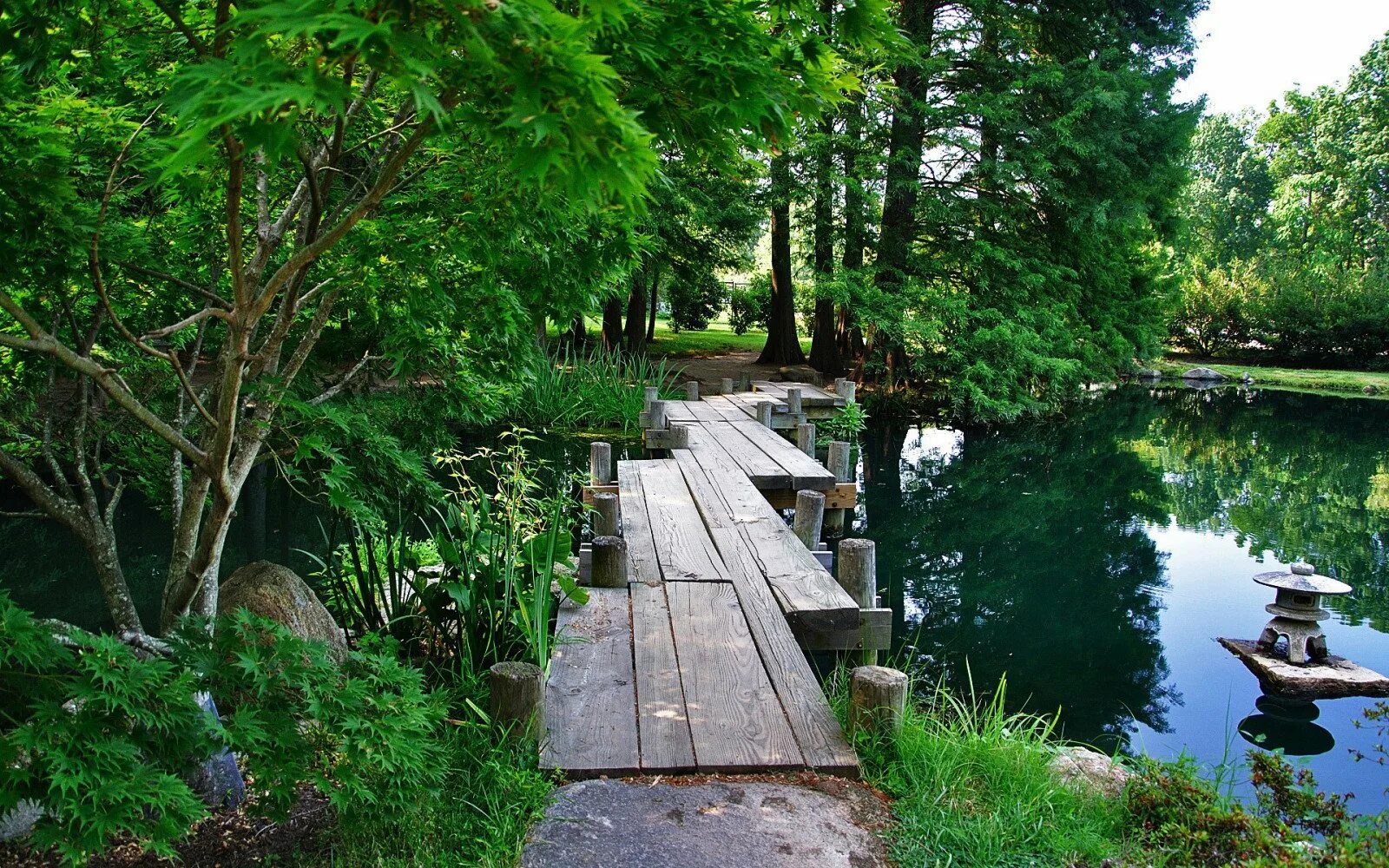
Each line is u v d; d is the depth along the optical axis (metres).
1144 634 6.90
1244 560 9.04
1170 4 16.45
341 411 3.92
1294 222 40.38
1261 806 3.23
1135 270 19.95
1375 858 2.42
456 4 1.52
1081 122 15.71
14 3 2.34
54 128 2.79
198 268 4.32
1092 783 3.60
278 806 2.70
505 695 3.36
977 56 16.56
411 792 2.82
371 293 3.78
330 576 5.38
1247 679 6.04
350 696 2.74
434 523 7.48
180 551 3.55
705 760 3.36
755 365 20.62
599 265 4.03
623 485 8.18
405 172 3.61
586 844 2.89
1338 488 12.70
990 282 16.77
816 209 16.28
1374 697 5.76
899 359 17.75
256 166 3.12
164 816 2.24
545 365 13.89
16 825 2.87
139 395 4.35
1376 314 28.06
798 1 2.47
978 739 3.68
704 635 4.50
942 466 13.65
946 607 7.53
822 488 8.50
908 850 2.91
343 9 1.49
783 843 2.92
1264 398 22.70
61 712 2.22
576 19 1.71
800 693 3.91
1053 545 9.54
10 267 2.89
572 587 4.73
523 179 1.75
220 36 2.12
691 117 2.25
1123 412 20.00
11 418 4.18
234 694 2.76
